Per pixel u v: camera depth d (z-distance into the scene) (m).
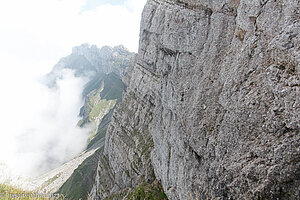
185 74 24.00
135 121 87.12
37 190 17.00
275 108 11.73
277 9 13.21
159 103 36.84
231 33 18.70
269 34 13.49
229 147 14.27
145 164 59.81
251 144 12.62
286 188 10.60
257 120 12.64
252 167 12.02
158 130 36.19
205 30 22.28
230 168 13.53
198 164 18.22
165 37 29.70
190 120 19.83
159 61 33.97
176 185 24.73
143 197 38.81
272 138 11.57
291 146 10.51
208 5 22.55
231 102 15.11
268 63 13.03
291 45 11.77
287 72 11.69
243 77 14.59
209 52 20.52
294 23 11.83
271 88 12.29
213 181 15.39
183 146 21.56
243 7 16.44
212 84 18.47
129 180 67.50
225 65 17.42
